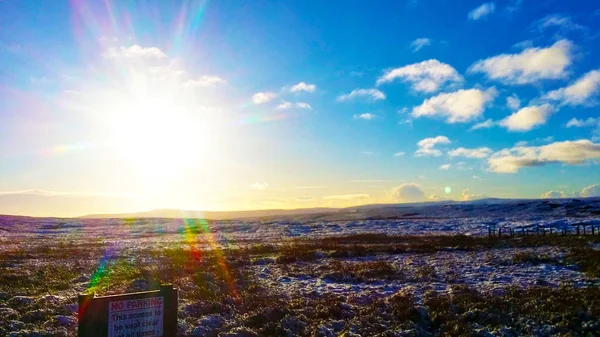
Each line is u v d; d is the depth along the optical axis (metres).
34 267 25.84
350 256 33.31
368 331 13.62
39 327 13.04
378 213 141.50
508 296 17.72
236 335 12.55
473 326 14.12
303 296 18.83
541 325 13.87
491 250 35.19
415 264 28.44
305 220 118.94
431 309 16.11
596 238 40.22
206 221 124.56
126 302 9.16
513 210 110.25
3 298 17.03
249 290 19.64
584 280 21.61
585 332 13.08
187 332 12.89
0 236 72.38
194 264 26.84
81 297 8.88
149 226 101.62
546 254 30.25
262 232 76.56
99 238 65.75
